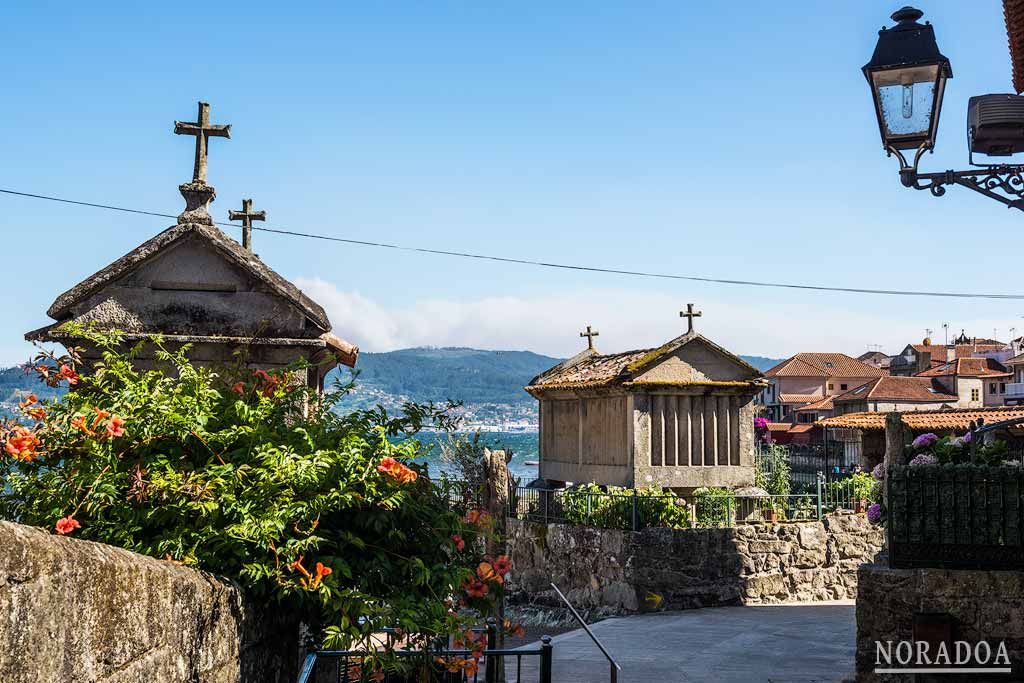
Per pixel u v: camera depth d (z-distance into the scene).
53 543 3.25
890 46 7.84
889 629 9.01
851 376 103.06
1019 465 9.17
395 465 5.77
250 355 8.95
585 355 25.27
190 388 6.39
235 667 5.06
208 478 5.69
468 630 6.32
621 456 20.47
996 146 8.32
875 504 10.76
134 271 8.99
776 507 20.16
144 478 5.59
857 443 45.66
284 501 5.55
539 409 24.72
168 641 4.15
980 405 79.50
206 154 9.41
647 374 20.17
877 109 7.90
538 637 16.14
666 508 18.30
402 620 5.50
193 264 9.06
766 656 13.24
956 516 8.90
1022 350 80.31
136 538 5.53
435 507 6.38
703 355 20.56
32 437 5.35
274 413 6.50
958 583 8.82
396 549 6.03
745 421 20.80
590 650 13.96
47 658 3.13
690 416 20.47
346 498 5.58
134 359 8.84
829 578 19.19
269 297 9.11
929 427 29.64
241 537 5.28
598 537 18.56
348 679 7.05
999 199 7.66
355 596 5.43
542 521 20.59
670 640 14.57
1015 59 12.91
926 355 98.06
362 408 6.78
